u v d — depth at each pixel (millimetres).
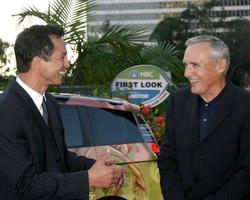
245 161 3633
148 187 5656
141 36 10453
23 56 3082
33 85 3096
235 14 119812
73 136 5297
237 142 3658
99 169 2986
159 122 7559
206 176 3654
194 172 3688
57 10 10039
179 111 3824
